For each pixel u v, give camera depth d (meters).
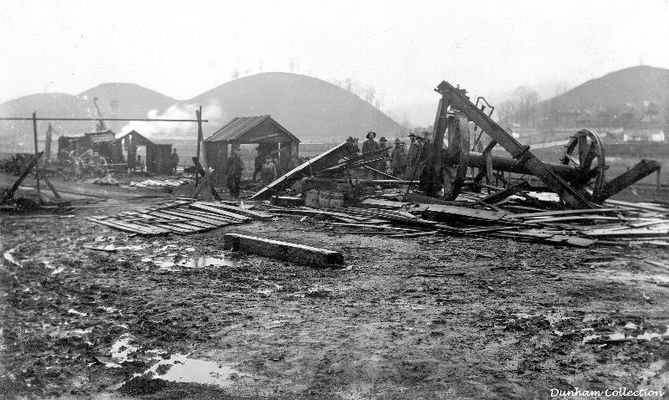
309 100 134.62
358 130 123.25
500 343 5.05
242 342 5.07
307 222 14.05
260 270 8.40
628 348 4.93
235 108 130.25
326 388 4.10
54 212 15.90
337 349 4.88
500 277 7.95
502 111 116.50
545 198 18.20
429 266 8.71
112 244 10.85
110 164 35.25
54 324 5.61
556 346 4.99
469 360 4.63
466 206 14.72
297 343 5.03
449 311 6.12
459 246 10.61
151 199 19.69
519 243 11.02
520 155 15.06
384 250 10.15
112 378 4.29
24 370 4.41
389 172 23.45
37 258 9.30
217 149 28.34
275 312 6.06
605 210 14.34
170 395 3.98
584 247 10.45
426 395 3.99
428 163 16.27
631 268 8.64
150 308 6.23
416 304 6.44
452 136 15.52
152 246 10.64
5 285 7.29
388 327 5.51
